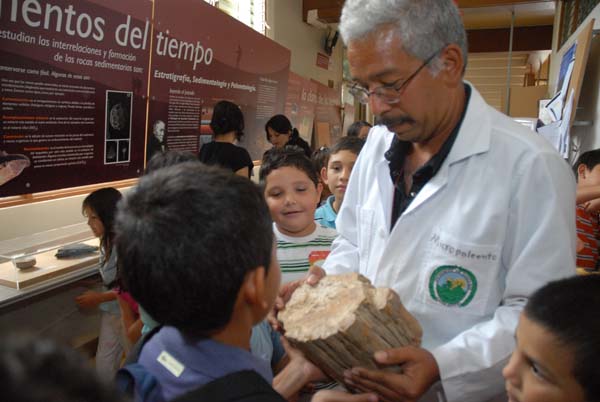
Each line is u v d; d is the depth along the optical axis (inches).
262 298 26.5
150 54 113.5
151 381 25.1
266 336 45.9
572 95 116.0
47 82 86.9
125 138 110.3
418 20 34.2
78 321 100.4
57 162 92.4
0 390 9.6
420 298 41.1
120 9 100.3
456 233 39.3
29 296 75.1
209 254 23.1
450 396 34.9
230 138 121.0
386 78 35.8
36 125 86.4
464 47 37.1
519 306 37.1
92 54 95.7
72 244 90.1
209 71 143.3
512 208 38.2
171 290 23.5
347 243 52.5
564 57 158.6
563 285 26.7
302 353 34.4
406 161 45.7
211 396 21.8
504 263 39.9
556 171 37.0
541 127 170.9
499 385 36.3
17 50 80.0
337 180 79.4
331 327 30.9
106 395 11.7
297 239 60.5
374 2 35.0
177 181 24.8
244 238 24.1
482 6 219.9
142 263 23.7
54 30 85.8
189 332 25.8
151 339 28.4
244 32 160.6
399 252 42.1
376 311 31.8
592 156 77.0
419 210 41.2
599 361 23.3
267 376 26.9
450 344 36.3
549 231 36.3
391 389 31.9
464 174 40.1
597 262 78.2
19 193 85.7
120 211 25.8
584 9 147.1
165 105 123.7
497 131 40.1
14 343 10.7
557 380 25.0
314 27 269.9
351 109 341.1
